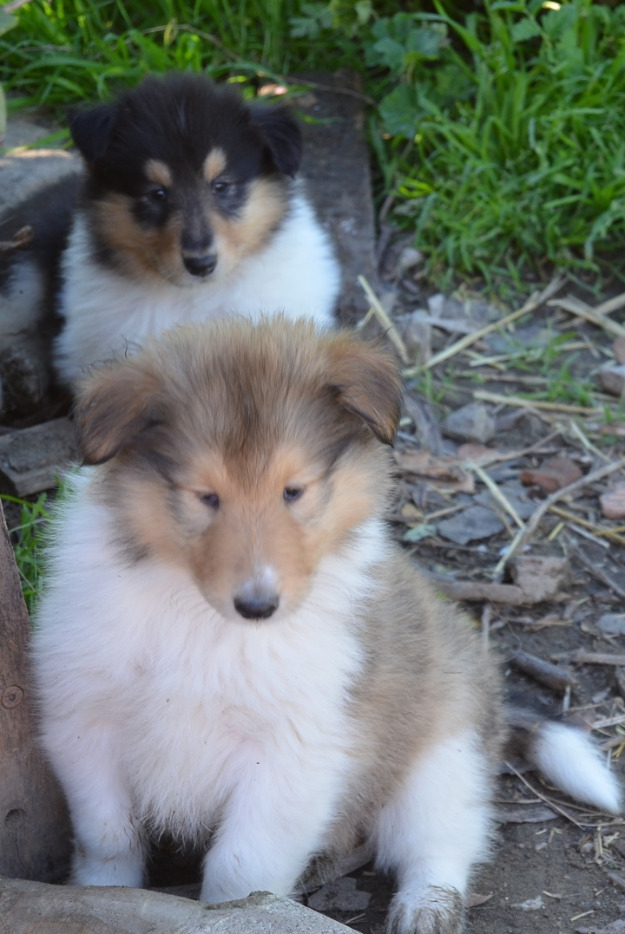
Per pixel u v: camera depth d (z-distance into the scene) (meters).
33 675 1.41
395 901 1.44
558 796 1.55
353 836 1.48
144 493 1.34
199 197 1.83
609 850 1.50
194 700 1.38
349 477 1.37
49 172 2.07
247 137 1.86
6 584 1.39
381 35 2.35
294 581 1.32
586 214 2.16
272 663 1.38
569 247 2.16
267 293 1.88
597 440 1.91
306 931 1.30
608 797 1.53
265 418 1.32
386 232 2.19
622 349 2.02
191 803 1.43
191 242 1.82
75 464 1.47
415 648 1.46
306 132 2.29
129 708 1.39
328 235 2.03
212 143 1.83
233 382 1.33
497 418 1.94
